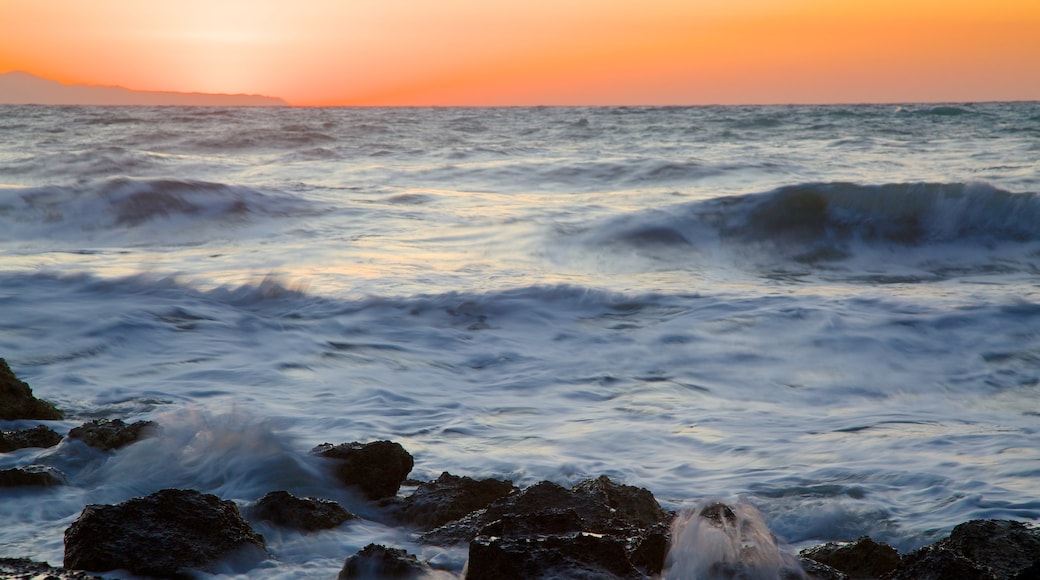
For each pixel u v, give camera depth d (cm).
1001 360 909
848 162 2838
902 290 1277
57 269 1253
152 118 6538
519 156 3219
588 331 1020
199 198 1869
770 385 845
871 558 434
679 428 707
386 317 1055
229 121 6059
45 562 390
